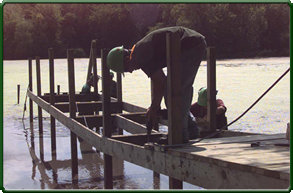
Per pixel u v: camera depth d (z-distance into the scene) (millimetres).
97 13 72625
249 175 2986
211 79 5531
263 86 17578
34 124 10898
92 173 6488
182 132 4086
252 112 11000
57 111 7668
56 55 75312
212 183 3318
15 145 8430
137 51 4043
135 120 7074
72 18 77062
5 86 20531
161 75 4074
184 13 63094
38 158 7418
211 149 3738
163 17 65875
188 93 4203
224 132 5426
